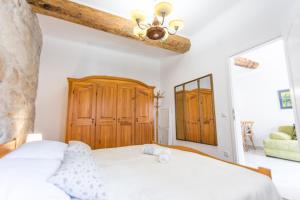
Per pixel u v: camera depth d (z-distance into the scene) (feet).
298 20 3.91
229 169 4.29
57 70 10.75
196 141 10.39
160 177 3.81
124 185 3.39
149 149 6.17
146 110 11.19
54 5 7.14
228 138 8.32
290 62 4.59
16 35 5.41
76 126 9.02
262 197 3.21
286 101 14.92
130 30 8.84
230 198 2.86
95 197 2.79
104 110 9.88
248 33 7.59
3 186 2.16
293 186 7.44
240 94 18.16
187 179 3.67
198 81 10.53
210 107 9.50
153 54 13.53
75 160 3.43
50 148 4.14
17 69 5.56
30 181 2.37
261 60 15.10
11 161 2.89
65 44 11.21
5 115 4.67
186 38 11.06
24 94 6.53
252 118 17.12
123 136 10.22
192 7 8.25
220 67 9.01
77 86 9.34
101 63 12.37
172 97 13.12
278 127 14.69
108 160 5.29
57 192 2.48
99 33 10.48
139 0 7.77
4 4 4.51
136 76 13.78
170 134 12.76
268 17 6.83
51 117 10.23
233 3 8.09
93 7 8.14
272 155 12.47
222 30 8.95
